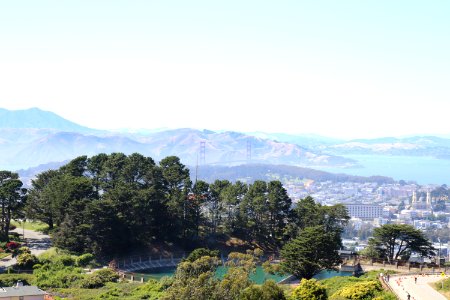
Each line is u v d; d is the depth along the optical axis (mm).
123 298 101938
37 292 93188
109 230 141375
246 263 93375
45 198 157750
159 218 158500
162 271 140000
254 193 167625
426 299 83062
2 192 146000
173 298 75000
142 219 153125
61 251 138000
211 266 87438
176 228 160125
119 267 136000
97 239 139875
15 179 155750
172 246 157750
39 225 177375
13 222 178875
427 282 99438
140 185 165125
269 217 169500
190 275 82938
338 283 103188
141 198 150625
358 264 136500
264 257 155500
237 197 170375
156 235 159250
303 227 160625
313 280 83312
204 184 167875
